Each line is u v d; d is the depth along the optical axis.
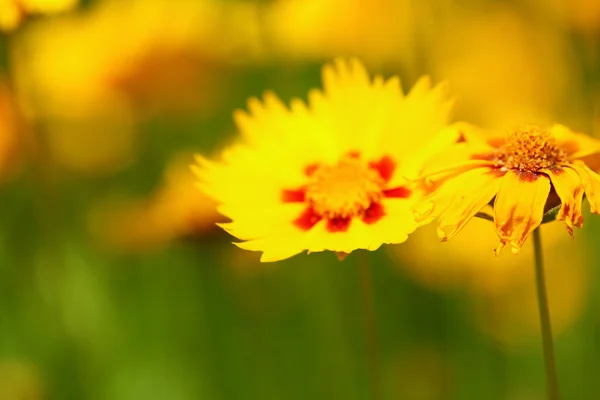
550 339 0.43
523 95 0.63
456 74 0.64
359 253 0.45
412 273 0.59
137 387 0.58
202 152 0.64
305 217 0.46
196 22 0.66
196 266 0.59
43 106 0.63
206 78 0.66
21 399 0.56
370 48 0.63
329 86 0.48
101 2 0.67
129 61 0.64
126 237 0.60
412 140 0.46
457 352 0.58
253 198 0.46
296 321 0.59
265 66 0.67
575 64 0.62
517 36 0.65
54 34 0.65
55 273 0.59
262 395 0.59
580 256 0.58
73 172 0.64
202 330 0.59
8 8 0.52
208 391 0.58
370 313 0.45
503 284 0.58
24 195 0.61
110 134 0.65
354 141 0.47
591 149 0.44
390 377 0.58
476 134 0.45
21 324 0.59
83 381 0.58
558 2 0.64
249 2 0.67
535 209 0.43
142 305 0.60
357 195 0.45
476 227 0.58
